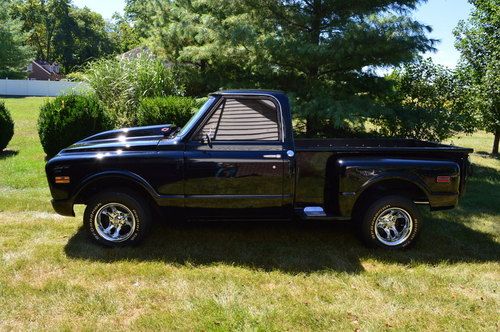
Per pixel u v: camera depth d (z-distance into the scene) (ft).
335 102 30.14
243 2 33.12
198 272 14.20
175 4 46.75
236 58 34.65
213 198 15.39
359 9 31.19
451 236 18.19
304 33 32.45
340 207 15.64
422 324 11.35
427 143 19.62
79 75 43.60
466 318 11.73
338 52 29.32
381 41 29.53
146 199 16.29
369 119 33.63
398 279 13.94
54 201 15.53
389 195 16.07
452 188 15.87
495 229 19.29
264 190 15.43
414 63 34.40
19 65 158.81
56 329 10.85
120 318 11.44
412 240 16.21
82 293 12.66
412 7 31.65
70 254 15.37
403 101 35.76
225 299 12.47
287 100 15.62
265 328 10.96
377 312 11.94
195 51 36.24
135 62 42.98
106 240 15.90
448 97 35.22
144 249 15.96
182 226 18.65
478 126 41.93
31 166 29.50
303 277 14.05
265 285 13.46
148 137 17.03
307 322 11.31
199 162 15.19
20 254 15.34
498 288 13.51
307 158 16.30
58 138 30.60
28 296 12.44
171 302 12.28
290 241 17.19
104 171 15.19
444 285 13.66
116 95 40.73
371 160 15.70
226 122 15.47
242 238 17.43
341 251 16.21
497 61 39.52
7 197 22.34
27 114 65.51
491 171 33.47
